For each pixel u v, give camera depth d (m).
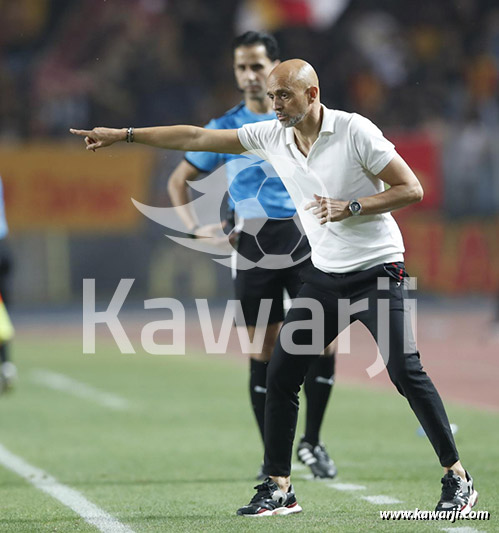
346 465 24.98
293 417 18.14
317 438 23.30
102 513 18.83
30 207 78.00
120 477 23.52
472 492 17.61
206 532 16.70
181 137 17.98
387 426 31.81
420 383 17.09
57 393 41.16
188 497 20.67
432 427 17.20
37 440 29.75
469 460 25.05
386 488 21.50
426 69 93.31
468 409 34.97
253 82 23.12
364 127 16.72
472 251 80.50
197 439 29.73
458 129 88.38
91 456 26.83
